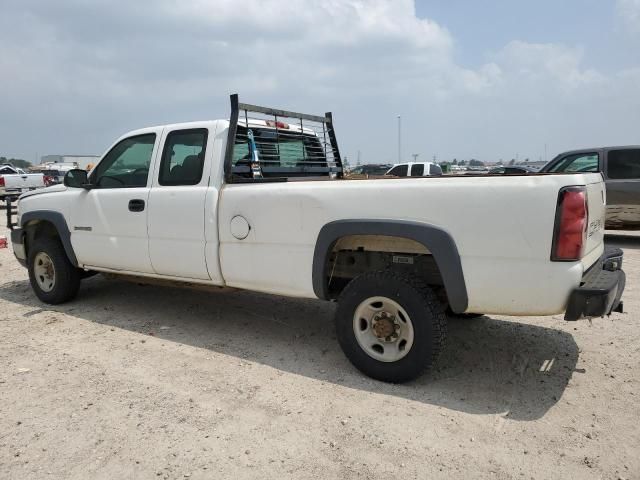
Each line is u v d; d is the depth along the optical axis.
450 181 3.32
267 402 3.39
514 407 3.33
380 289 3.55
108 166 5.20
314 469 2.67
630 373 3.82
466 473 2.63
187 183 4.52
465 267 3.29
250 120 4.75
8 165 28.16
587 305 3.06
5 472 2.63
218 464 2.71
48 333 4.76
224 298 5.97
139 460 2.74
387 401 3.40
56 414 3.22
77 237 5.30
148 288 6.46
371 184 3.57
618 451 2.82
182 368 3.95
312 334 4.76
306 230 3.82
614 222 10.26
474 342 4.46
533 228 3.09
